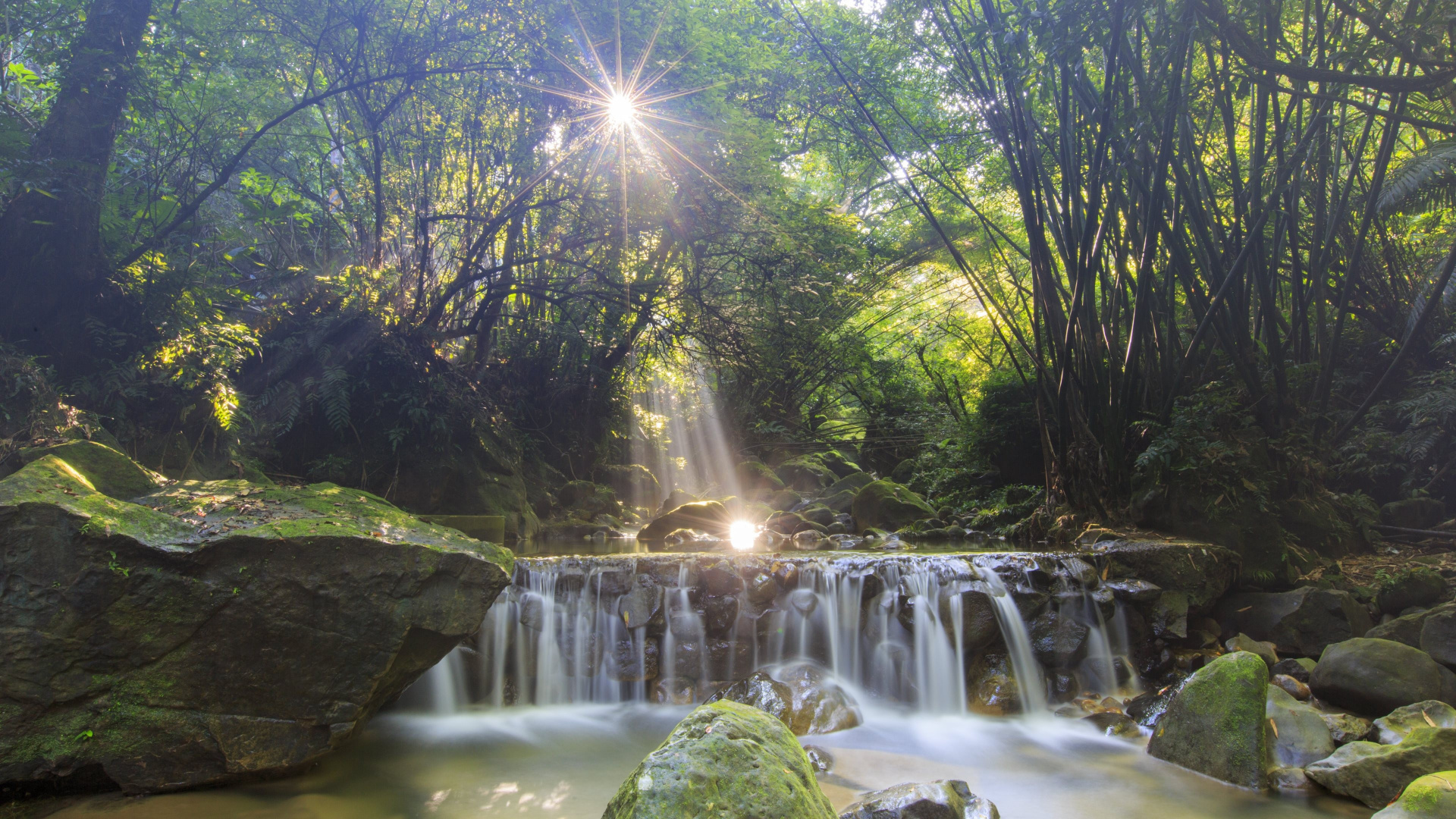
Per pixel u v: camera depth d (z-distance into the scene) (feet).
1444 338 20.35
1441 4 13.73
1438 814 8.15
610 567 14.51
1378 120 21.18
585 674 13.97
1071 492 20.21
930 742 12.53
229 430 19.95
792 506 35.17
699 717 7.48
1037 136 20.42
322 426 23.95
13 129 16.34
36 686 8.95
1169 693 13.21
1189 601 15.46
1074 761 11.73
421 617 10.31
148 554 9.32
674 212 27.53
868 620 14.66
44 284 16.84
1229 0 16.01
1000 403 28.58
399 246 27.32
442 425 24.84
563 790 10.32
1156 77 18.13
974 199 32.65
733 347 29.48
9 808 9.02
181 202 20.81
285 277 24.93
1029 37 17.49
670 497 33.91
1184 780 11.02
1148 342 20.01
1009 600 14.71
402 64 24.07
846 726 13.00
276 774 10.09
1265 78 14.93
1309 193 21.95
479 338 29.86
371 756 11.32
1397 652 12.57
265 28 23.07
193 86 22.40
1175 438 18.01
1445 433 20.45
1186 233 20.66
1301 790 10.50
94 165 17.43
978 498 28.09
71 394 16.42
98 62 17.56
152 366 17.93
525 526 26.84
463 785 10.41
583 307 31.14
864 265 36.06
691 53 27.14
